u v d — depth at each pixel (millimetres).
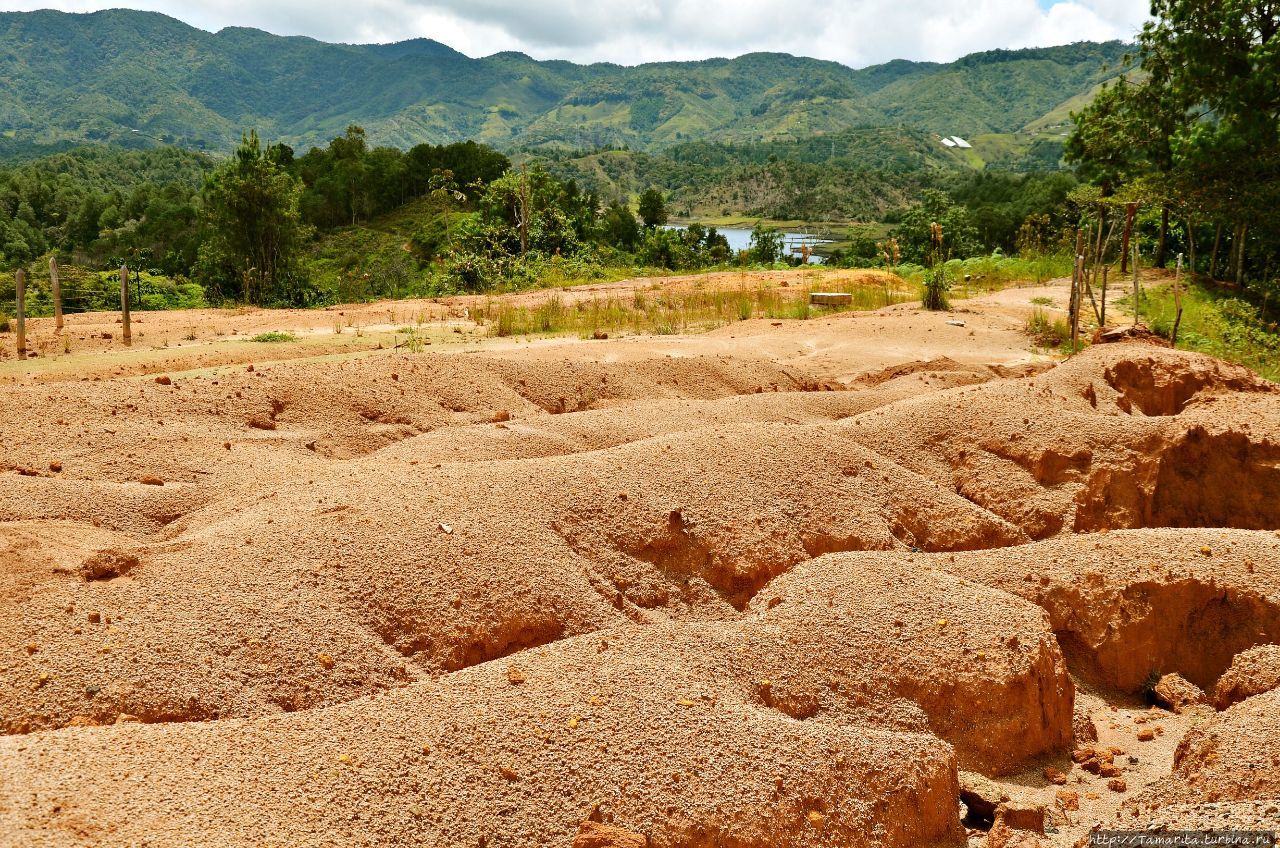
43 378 13094
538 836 4645
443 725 5191
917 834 5402
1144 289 24562
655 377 14297
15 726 5258
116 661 5664
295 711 5613
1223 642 7809
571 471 8664
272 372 12211
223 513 7992
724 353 16109
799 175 183875
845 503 9172
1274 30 27969
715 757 5215
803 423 12141
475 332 18438
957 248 45938
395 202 76125
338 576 6750
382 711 5336
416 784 4777
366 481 8352
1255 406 11633
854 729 5781
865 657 6527
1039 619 7066
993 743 6391
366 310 21453
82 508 8047
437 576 6910
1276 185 26641
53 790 4363
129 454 9445
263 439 10555
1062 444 10734
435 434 10688
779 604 7023
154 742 4887
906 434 11227
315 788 4676
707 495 8695
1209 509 10477
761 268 36031
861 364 16703
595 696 5543
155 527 8172
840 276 28359
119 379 11609
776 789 5113
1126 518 10273
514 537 7500
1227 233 32594
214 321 19328
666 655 6199
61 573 6504
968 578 8055
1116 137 32031
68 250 91875
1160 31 30062
